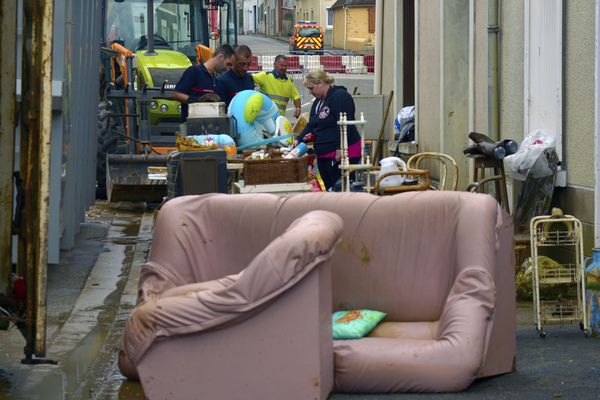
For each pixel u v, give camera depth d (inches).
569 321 476.7
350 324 390.3
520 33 661.3
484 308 383.6
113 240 740.0
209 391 356.8
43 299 376.5
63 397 380.5
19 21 477.1
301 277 349.4
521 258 557.6
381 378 373.1
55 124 561.0
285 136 694.5
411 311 410.3
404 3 994.1
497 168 645.9
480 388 381.1
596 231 547.2
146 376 358.9
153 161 898.7
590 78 561.3
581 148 572.4
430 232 409.1
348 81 2677.2
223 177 609.0
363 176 733.9
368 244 415.2
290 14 5738.2
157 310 356.5
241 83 833.5
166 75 1024.9
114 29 1107.3
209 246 423.5
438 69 847.7
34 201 375.6
